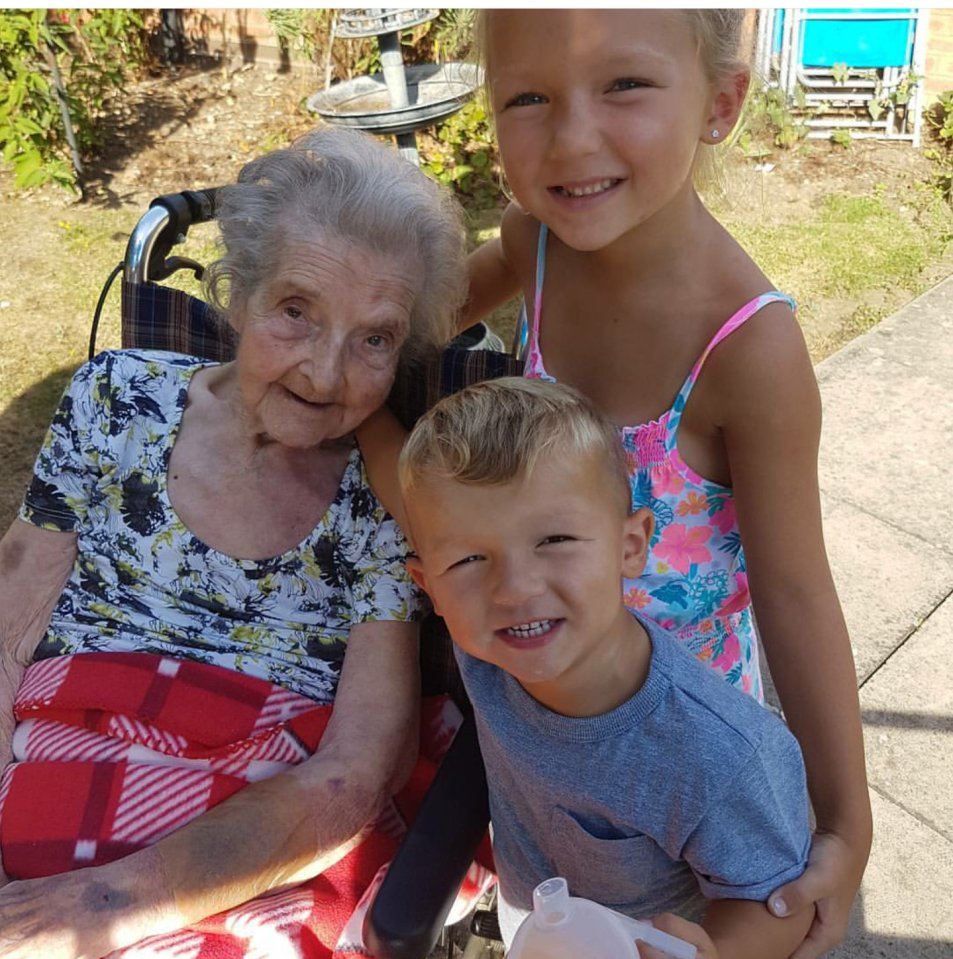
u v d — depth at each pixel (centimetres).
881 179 526
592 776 125
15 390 394
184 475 174
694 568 154
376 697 163
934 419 360
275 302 153
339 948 147
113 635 171
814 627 142
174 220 196
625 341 148
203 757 159
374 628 166
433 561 124
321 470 171
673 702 121
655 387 147
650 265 142
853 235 477
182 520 173
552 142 128
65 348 417
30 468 359
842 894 132
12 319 434
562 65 124
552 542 119
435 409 128
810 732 142
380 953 124
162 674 164
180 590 173
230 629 171
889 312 424
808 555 141
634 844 128
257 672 167
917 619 285
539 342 163
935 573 299
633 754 122
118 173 552
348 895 156
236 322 159
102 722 161
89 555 176
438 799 138
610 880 133
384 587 166
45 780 156
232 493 172
